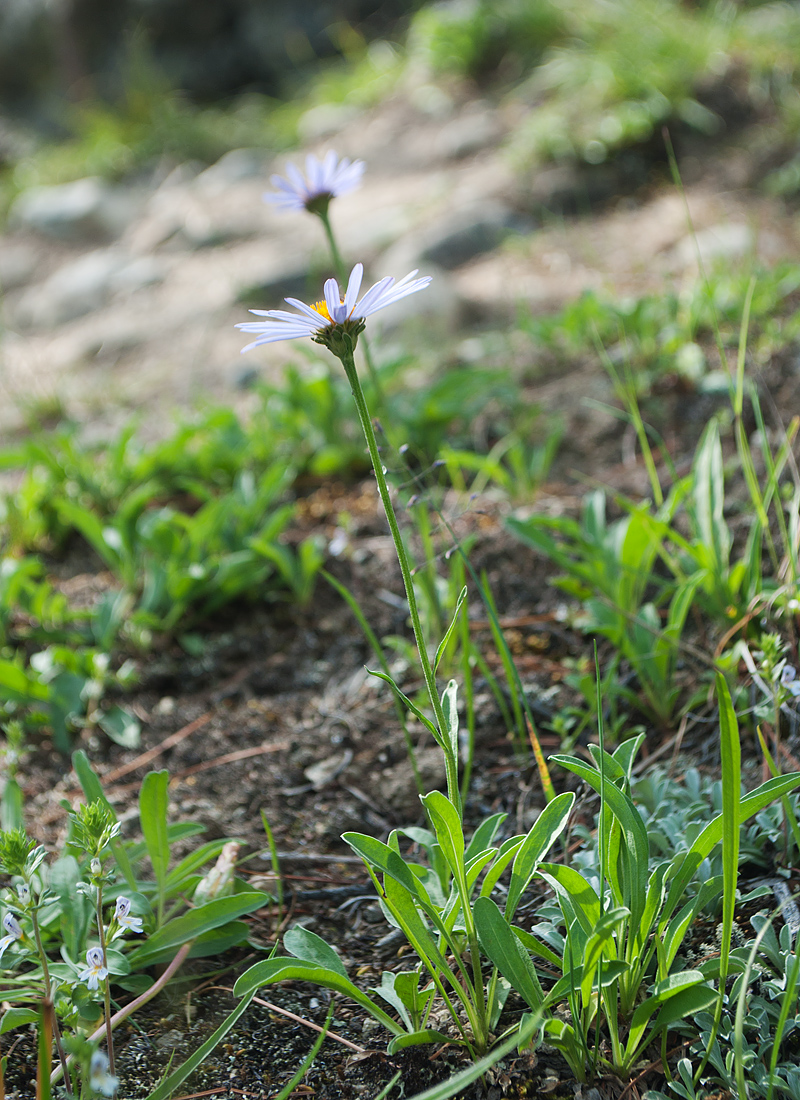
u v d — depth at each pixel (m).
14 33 3.14
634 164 1.75
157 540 0.91
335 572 0.94
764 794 0.63
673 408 1.04
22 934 0.62
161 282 1.89
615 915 0.61
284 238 1.90
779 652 0.71
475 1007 0.64
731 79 1.85
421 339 1.35
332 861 0.74
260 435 1.10
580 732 0.78
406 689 0.82
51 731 0.83
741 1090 0.61
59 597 0.89
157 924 0.69
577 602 0.85
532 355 1.24
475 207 1.70
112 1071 0.63
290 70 2.96
